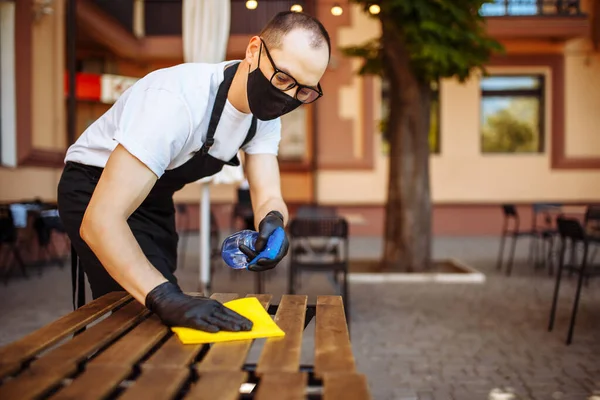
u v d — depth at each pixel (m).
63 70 9.40
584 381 3.58
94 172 2.12
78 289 2.35
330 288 6.89
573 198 13.78
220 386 1.10
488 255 10.11
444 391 3.42
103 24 11.65
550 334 4.71
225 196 13.89
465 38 7.11
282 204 2.11
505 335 4.69
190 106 1.77
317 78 1.66
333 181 13.59
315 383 1.23
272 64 1.64
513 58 13.73
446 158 13.77
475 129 13.77
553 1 13.37
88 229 1.59
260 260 1.64
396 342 4.49
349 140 13.57
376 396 3.34
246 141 2.06
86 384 1.11
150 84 1.79
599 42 13.54
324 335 1.44
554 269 8.38
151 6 13.98
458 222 13.83
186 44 5.52
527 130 14.00
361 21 13.29
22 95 8.05
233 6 13.66
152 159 1.66
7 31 7.93
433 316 5.40
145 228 2.21
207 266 5.67
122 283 1.57
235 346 1.38
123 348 1.34
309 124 13.99
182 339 1.40
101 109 12.38
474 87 13.72
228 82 1.85
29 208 6.76
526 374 3.73
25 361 1.24
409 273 7.73
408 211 7.91
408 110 7.91
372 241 12.63
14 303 5.78
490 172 13.78
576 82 13.74
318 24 1.67
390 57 7.84
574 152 13.80
